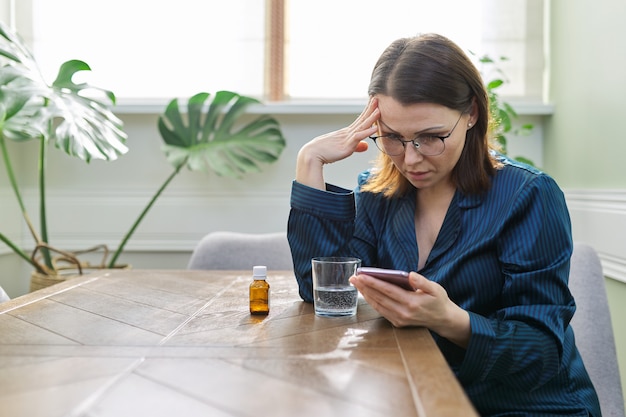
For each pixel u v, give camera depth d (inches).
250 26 110.6
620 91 78.4
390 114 50.5
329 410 29.0
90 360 37.0
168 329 44.4
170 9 110.5
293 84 111.4
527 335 45.9
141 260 111.6
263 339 41.6
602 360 64.4
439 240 54.1
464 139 51.9
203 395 31.0
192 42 110.8
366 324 45.8
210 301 54.4
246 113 109.1
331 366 35.6
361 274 44.3
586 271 67.8
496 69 101.4
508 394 50.1
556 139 102.5
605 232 82.5
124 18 110.6
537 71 108.2
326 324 45.9
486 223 52.4
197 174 110.0
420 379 32.9
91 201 110.2
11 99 72.0
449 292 52.4
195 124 103.9
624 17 77.1
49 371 34.9
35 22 110.3
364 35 110.3
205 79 111.0
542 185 51.7
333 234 55.8
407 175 52.8
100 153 78.9
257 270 49.6
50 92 77.9
